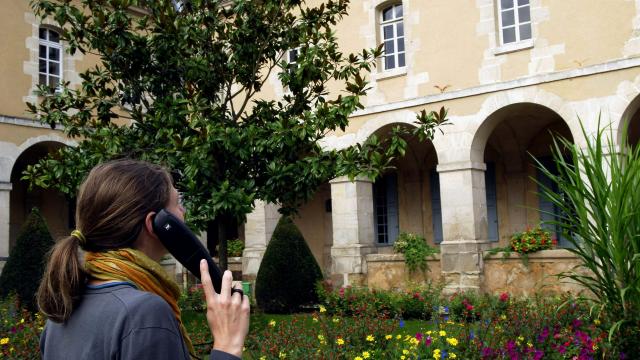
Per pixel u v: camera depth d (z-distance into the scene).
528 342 4.91
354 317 6.55
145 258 1.53
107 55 6.62
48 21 14.81
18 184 16.64
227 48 7.21
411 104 13.67
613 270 4.99
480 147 13.03
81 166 6.34
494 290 12.09
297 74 6.68
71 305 1.43
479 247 12.48
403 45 14.39
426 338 5.12
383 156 6.29
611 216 4.84
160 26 6.67
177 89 6.90
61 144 14.95
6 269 11.41
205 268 1.50
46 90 7.31
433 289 11.51
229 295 1.48
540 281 11.45
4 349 5.61
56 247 1.51
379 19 14.63
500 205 15.93
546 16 12.18
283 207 6.86
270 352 5.44
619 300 4.88
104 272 1.48
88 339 1.38
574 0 11.88
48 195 17.20
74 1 14.48
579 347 4.81
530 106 12.72
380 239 17.69
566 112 11.78
